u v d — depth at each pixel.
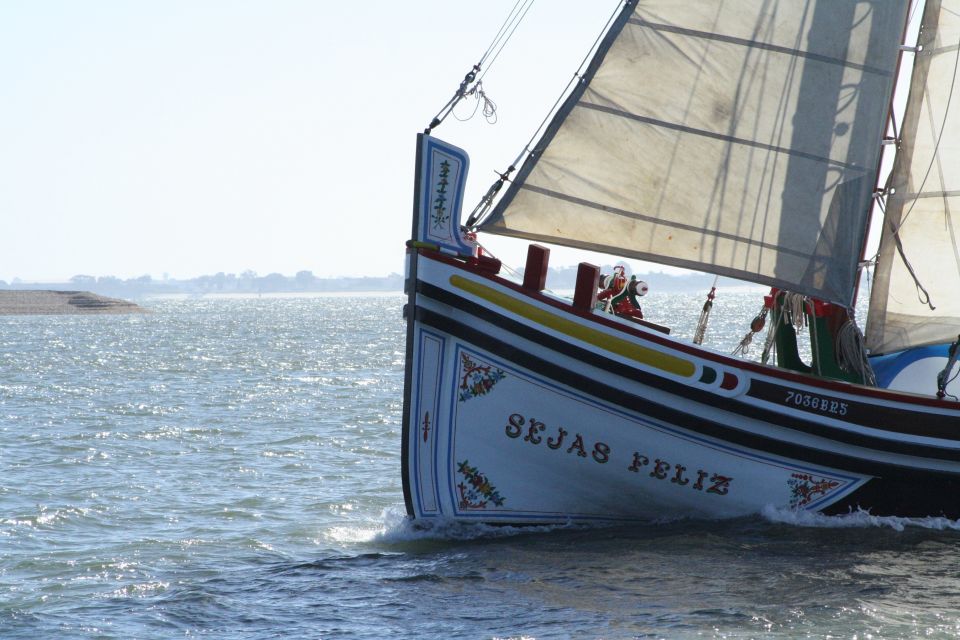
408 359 42.34
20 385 139.75
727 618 33.56
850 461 43.91
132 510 55.75
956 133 45.81
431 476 43.09
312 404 110.69
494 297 41.91
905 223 46.44
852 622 33.03
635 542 42.31
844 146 44.19
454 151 41.78
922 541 42.28
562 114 42.81
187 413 103.75
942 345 48.34
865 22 43.62
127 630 35.28
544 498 43.97
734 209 44.09
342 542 47.19
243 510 55.28
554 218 43.38
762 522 44.56
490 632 33.12
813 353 46.75
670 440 43.06
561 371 42.09
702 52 43.22
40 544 48.19
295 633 34.16
